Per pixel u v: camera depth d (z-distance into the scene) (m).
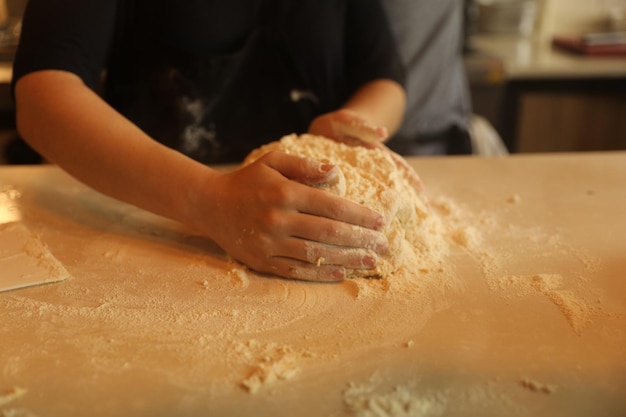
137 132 0.86
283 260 0.74
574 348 0.61
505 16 2.57
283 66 1.19
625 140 2.29
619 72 2.13
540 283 0.73
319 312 0.68
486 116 2.14
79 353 0.60
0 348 0.61
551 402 0.54
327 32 1.18
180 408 0.54
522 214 0.93
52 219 0.90
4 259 0.77
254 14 1.15
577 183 1.05
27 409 0.53
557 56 2.24
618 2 2.66
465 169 1.12
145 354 0.60
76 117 0.87
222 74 1.15
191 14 1.10
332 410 0.53
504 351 0.61
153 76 1.14
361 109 1.07
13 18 2.00
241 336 0.64
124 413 0.53
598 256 0.80
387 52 1.21
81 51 0.96
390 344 0.62
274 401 0.54
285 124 1.23
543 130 2.28
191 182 0.78
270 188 0.73
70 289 0.72
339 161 0.83
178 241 0.84
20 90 0.93
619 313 0.67
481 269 0.77
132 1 1.10
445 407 0.54
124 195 0.83
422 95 1.78
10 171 1.07
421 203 0.86
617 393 0.55
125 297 0.70
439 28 1.74
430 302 0.70
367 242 0.73
